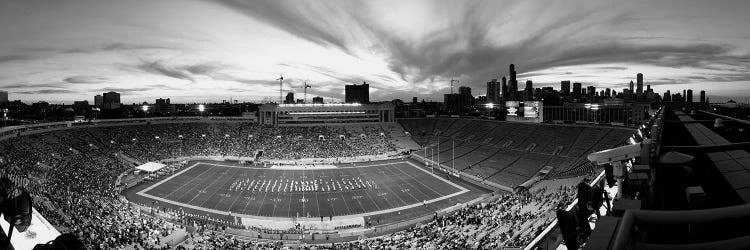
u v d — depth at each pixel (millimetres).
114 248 39969
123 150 105750
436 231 54250
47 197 51344
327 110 151625
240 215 67500
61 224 40969
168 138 123625
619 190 7516
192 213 67500
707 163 9711
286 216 67500
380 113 157250
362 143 131875
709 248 3266
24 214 5059
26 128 93000
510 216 57000
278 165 109688
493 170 94500
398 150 128000
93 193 66750
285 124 146000
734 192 8125
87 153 95250
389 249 46719
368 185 87938
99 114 191875
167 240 47656
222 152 118938
